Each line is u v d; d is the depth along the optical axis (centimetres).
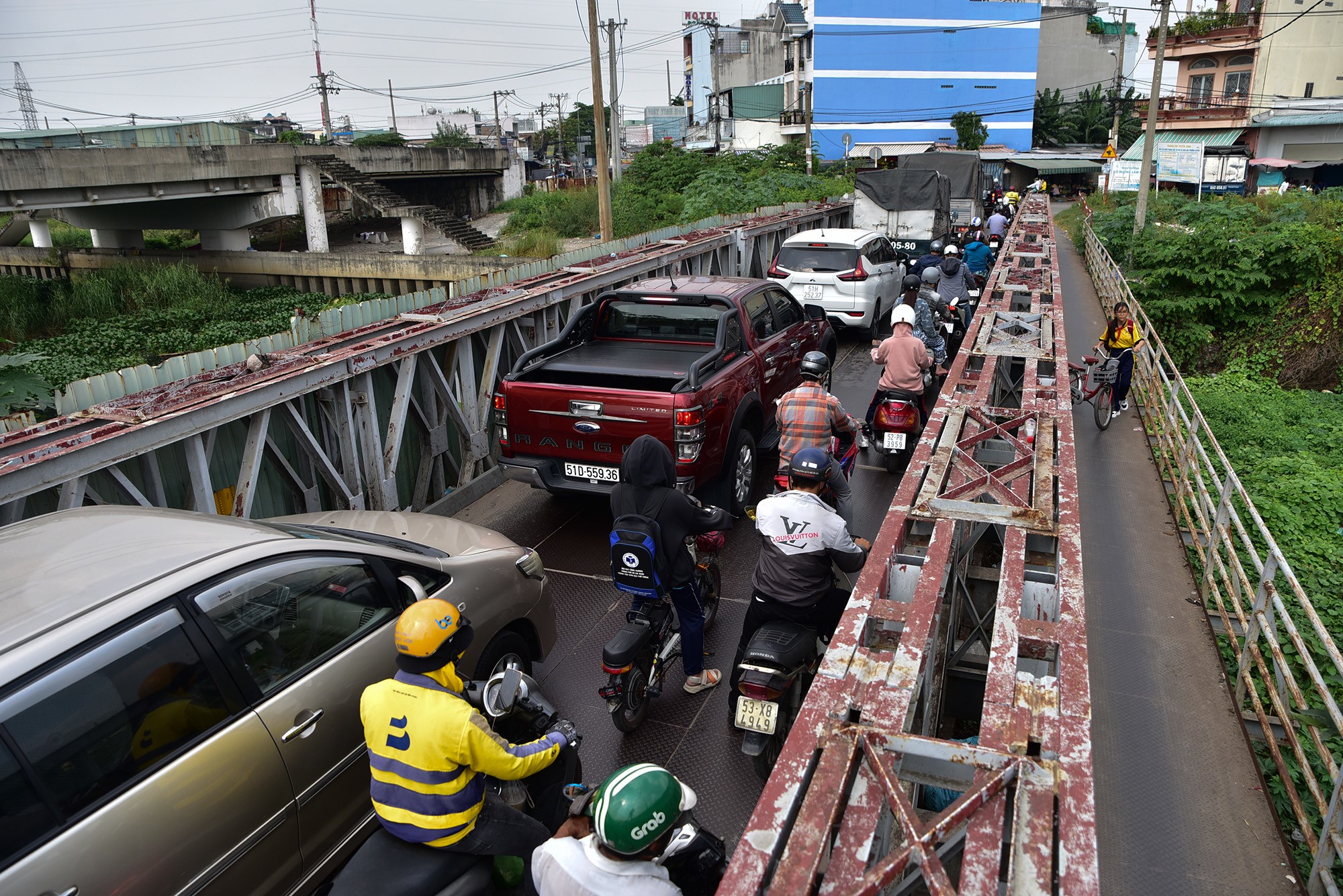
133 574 289
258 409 540
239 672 295
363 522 468
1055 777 191
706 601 537
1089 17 6612
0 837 225
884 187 1920
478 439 793
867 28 5159
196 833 268
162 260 3409
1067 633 251
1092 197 3719
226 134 3067
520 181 4862
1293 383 1769
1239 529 485
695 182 3234
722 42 6688
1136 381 993
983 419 478
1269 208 2419
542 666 510
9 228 3944
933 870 164
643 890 202
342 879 267
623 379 671
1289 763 474
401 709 269
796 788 193
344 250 3697
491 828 284
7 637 252
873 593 281
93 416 481
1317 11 3800
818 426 554
